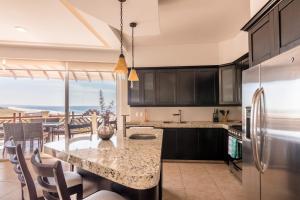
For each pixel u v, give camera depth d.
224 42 5.28
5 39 4.56
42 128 5.43
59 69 5.60
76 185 1.99
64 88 5.52
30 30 4.01
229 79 4.85
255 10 2.62
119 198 1.50
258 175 2.08
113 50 5.37
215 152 4.78
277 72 1.70
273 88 1.76
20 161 1.66
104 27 3.69
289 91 1.54
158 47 5.57
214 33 4.64
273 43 1.96
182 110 5.60
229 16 3.73
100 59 5.39
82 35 4.30
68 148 1.98
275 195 1.75
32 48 5.14
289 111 1.54
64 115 5.53
